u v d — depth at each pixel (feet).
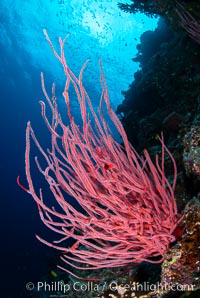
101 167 6.63
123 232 7.28
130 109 35.83
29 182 5.98
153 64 34.86
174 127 18.19
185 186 10.63
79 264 13.69
